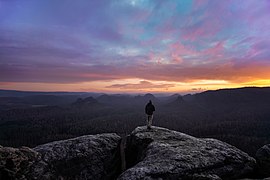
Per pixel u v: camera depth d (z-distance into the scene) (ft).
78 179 68.80
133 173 53.47
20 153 60.29
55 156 69.82
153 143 74.64
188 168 56.70
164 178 52.80
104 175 75.92
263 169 65.10
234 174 62.03
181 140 79.15
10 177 52.95
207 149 69.10
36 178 58.85
